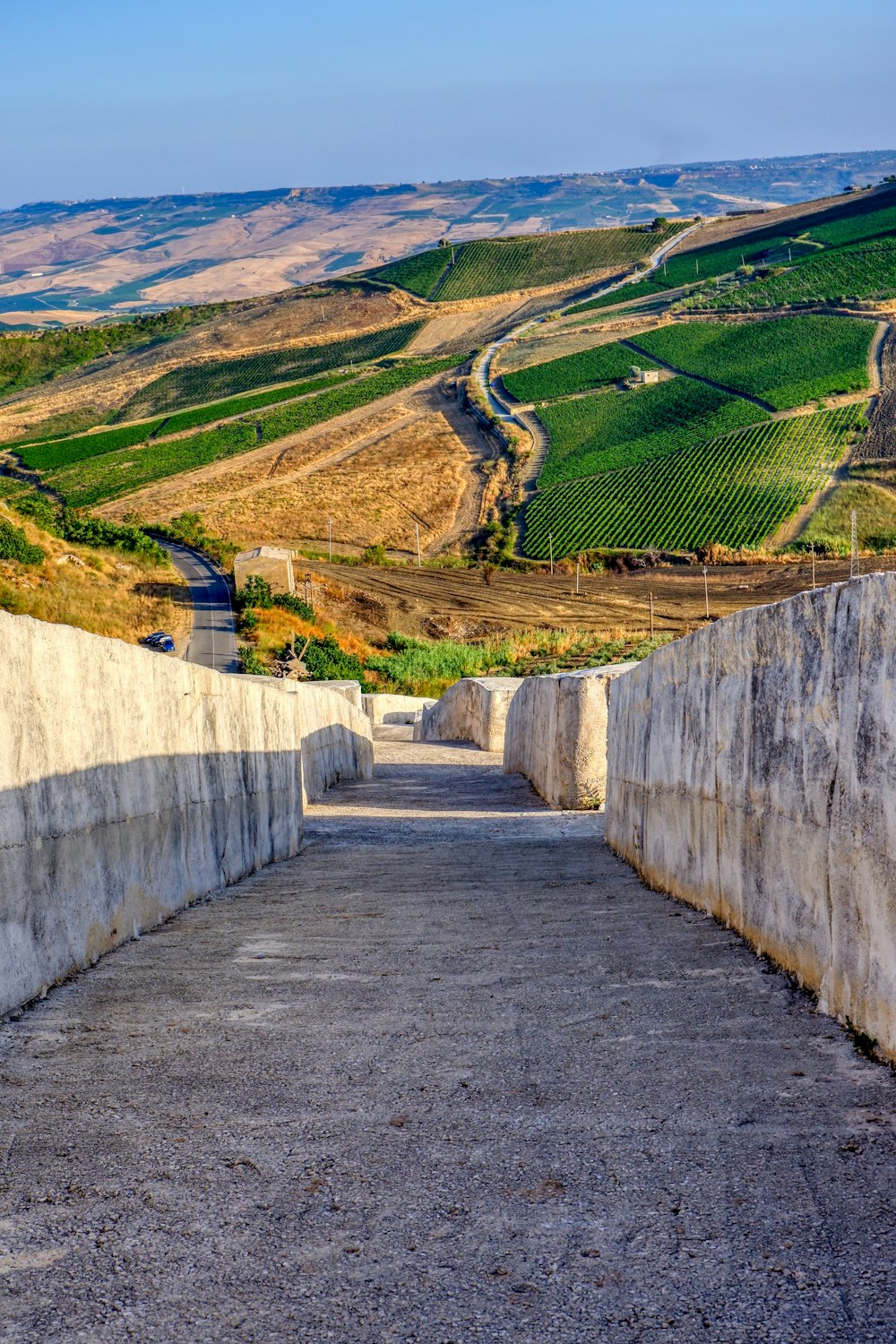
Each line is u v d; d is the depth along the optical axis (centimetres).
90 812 545
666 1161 303
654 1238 266
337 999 467
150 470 11694
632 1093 350
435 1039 408
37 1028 431
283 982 498
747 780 543
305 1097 356
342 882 874
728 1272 251
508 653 5688
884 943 368
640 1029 412
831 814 420
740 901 554
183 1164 310
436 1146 317
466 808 1636
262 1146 320
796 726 469
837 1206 275
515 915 672
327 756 1912
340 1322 237
